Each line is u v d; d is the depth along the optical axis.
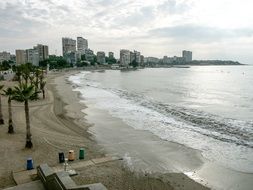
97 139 31.31
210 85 112.94
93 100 62.88
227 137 32.75
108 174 21.16
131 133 34.31
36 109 46.84
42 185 17.97
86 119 41.56
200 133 34.47
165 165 24.05
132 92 84.12
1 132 31.11
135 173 21.81
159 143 30.31
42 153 25.14
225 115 46.94
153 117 44.25
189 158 25.81
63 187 14.77
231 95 78.38
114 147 28.55
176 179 21.20
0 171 21.03
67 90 81.75
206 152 27.52
